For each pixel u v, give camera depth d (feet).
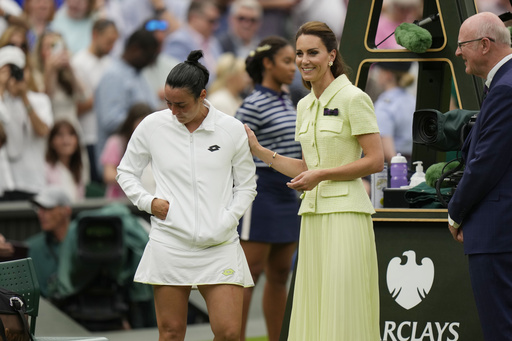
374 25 59.16
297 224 66.18
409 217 55.72
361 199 47.29
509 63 43.93
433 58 57.00
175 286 45.57
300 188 46.14
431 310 54.80
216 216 45.37
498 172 43.04
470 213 44.80
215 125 46.09
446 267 55.01
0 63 98.27
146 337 82.48
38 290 51.13
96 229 84.53
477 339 53.93
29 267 51.11
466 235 44.68
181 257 45.21
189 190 45.47
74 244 85.76
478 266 44.16
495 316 43.88
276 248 65.41
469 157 44.55
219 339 45.44
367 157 46.44
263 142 64.18
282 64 63.87
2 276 50.19
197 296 93.66
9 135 98.02
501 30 44.19
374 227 56.49
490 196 43.78
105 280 86.69
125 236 86.02
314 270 48.47
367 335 46.98
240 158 46.78
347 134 46.98
